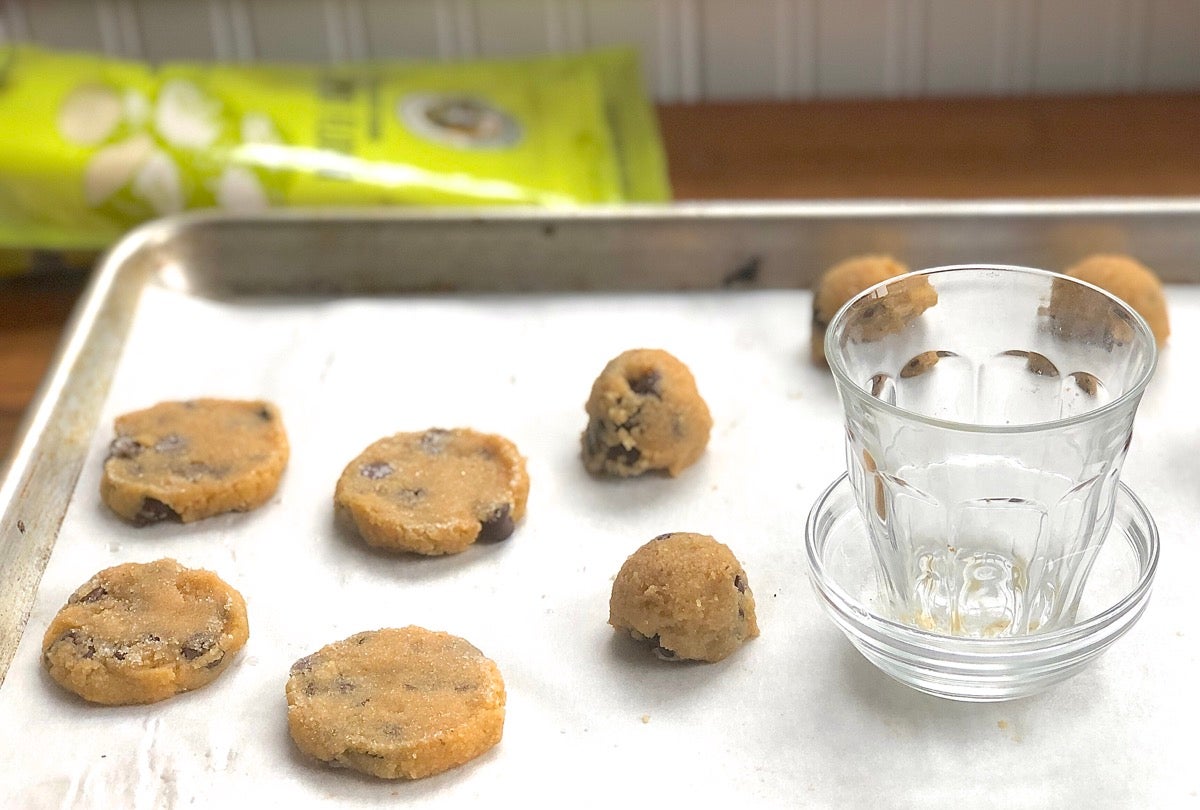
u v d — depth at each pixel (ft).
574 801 1.69
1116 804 1.68
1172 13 3.26
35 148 2.74
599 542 1.99
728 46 3.36
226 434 2.10
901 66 3.38
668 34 3.36
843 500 1.91
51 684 1.82
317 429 2.18
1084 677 1.80
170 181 2.77
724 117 3.32
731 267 2.45
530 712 1.78
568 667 1.83
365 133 2.92
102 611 1.84
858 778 1.71
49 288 2.79
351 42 3.36
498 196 2.85
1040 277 1.83
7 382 2.53
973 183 2.96
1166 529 1.97
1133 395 1.67
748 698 1.79
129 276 2.39
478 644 1.86
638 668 1.83
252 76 3.00
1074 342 1.84
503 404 2.23
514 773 1.72
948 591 1.82
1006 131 3.17
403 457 2.05
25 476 2.01
